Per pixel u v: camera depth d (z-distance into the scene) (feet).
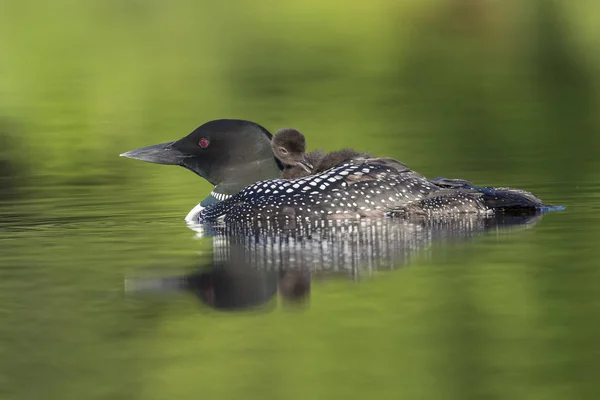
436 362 25.75
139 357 26.37
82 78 96.78
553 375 25.03
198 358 26.27
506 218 41.37
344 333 27.86
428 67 100.78
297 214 41.22
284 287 32.07
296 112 77.77
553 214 41.81
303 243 38.27
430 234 38.75
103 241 39.34
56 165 60.70
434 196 41.37
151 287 32.32
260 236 39.88
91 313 29.86
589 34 114.62
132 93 88.99
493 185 50.06
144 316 29.55
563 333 27.58
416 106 80.23
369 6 140.46
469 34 119.55
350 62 104.53
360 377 24.94
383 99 83.61
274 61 105.60
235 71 100.12
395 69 99.71
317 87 90.07
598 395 23.76
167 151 46.06
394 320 28.78
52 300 31.09
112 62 105.81
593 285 31.24
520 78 92.99
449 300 30.35
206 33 124.16
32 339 27.76
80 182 54.75
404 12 135.23
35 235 40.70
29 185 53.78
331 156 44.68
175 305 30.66
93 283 32.81
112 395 24.09
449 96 84.79
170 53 111.45
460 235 38.40
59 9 137.08
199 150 45.78
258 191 42.34
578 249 35.50
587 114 75.46
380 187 41.42
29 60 106.73
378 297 30.81
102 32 124.98
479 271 33.04
